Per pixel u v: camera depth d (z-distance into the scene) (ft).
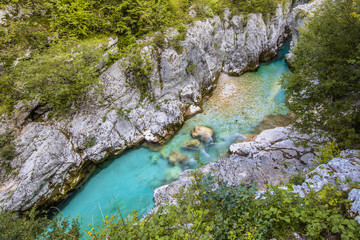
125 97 42.01
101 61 39.70
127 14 44.01
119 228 15.05
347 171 18.03
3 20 33.76
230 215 14.08
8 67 32.73
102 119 39.32
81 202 33.27
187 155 39.29
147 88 44.19
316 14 29.37
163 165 38.04
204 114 48.14
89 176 37.58
